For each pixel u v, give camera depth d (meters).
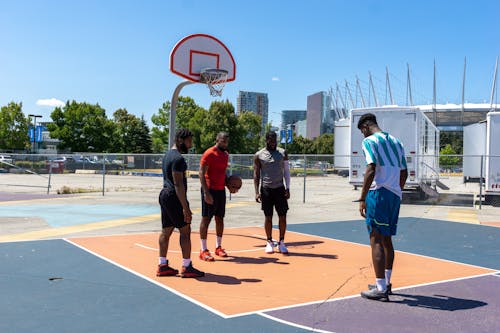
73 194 20.14
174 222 5.75
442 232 9.99
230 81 11.58
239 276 5.96
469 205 16.45
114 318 4.31
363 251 7.73
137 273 6.05
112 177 34.06
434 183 22.50
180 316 4.38
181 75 10.67
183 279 5.77
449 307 4.74
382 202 4.92
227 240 8.75
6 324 4.11
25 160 35.69
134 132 75.94
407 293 5.25
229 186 7.27
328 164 34.28
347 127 30.44
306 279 5.84
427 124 19.70
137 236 9.06
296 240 8.84
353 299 5.00
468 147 19.39
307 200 18.55
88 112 72.19
